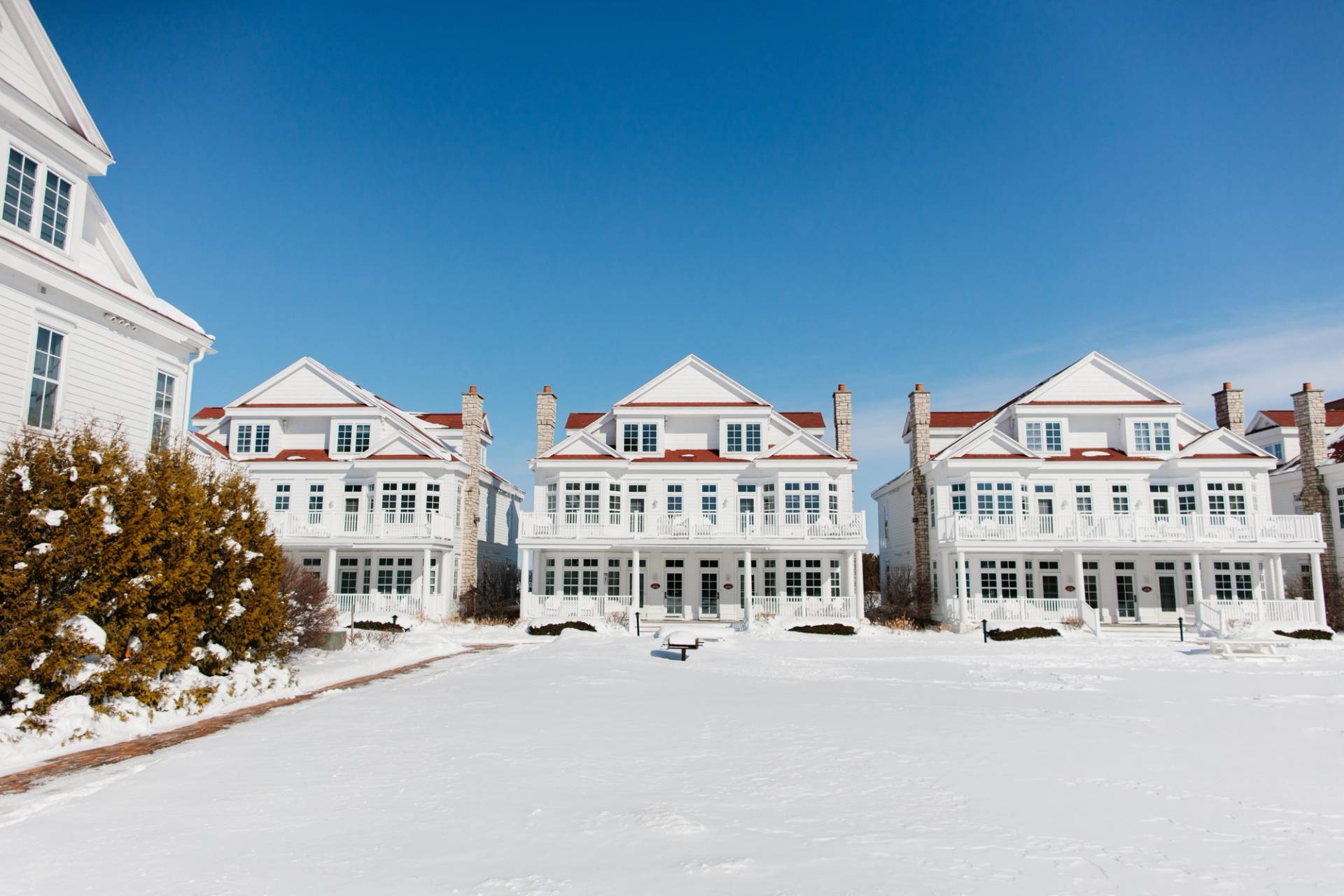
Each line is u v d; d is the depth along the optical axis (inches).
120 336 644.1
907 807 299.7
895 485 1721.2
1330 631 1213.1
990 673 761.6
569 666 767.7
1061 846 257.8
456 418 1788.9
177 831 269.0
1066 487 1444.4
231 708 527.2
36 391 567.8
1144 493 1438.2
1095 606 1429.6
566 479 1419.8
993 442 1428.4
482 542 1659.7
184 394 719.1
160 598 514.6
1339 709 548.1
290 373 1533.0
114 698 460.8
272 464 1477.6
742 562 1448.1
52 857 244.8
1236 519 1347.2
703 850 249.6
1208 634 1220.5
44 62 587.5
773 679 694.5
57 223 599.5
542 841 257.8
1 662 392.8
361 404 1510.8
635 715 496.7
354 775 343.6
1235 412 1524.4
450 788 323.0
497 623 1358.3
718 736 428.8
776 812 291.9
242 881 225.5
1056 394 1507.1
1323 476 1437.0
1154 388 1489.9
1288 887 224.5
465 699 561.9
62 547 425.7
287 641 749.3
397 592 1455.5
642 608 1437.0
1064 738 434.9
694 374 1528.1
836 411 1526.8
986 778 344.8
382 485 1440.7
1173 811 297.7
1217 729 470.0
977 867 237.3
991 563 1429.6
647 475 1455.5
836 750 397.7
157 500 514.0
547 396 1544.0
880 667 809.5
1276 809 301.7
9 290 547.2
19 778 346.0
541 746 403.2
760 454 1477.6
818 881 225.0
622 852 248.1
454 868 234.4
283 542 1370.6
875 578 2192.4
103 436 589.0
